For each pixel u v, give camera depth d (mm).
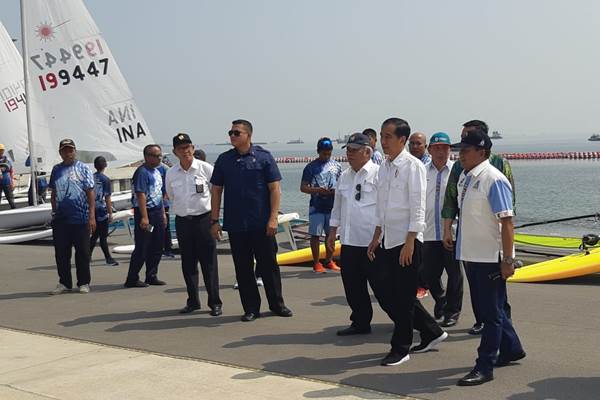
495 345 4730
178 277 9516
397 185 5234
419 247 5234
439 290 6594
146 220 8672
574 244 11188
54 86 17156
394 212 5238
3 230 15062
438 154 6457
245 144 6715
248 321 6789
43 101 17047
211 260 7137
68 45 17266
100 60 17688
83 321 7016
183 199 7125
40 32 16938
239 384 4855
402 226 5223
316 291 8195
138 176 8695
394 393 4582
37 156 17031
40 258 11781
